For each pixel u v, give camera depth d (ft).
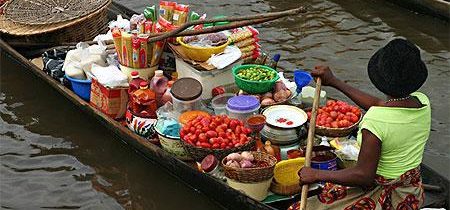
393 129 13.17
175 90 19.61
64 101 24.35
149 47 21.02
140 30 21.76
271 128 18.53
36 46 26.27
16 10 27.09
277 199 17.33
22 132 22.99
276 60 22.43
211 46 20.88
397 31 30.81
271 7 33.83
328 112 18.58
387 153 13.47
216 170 17.81
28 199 19.58
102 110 21.70
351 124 18.17
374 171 13.33
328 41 29.76
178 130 18.95
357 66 27.45
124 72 21.52
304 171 13.92
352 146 17.66
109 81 20.79
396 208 13.93
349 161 17.46
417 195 13.99
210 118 18.22
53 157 21.59
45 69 24.17
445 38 30.09
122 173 20.61
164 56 22.21
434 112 24.03
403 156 13.47
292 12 18.48
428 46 29.43
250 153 17.22
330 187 14.53
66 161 21.39
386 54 13.12
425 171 17.87
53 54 24.47
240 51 21.08
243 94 20.29
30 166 21.17
